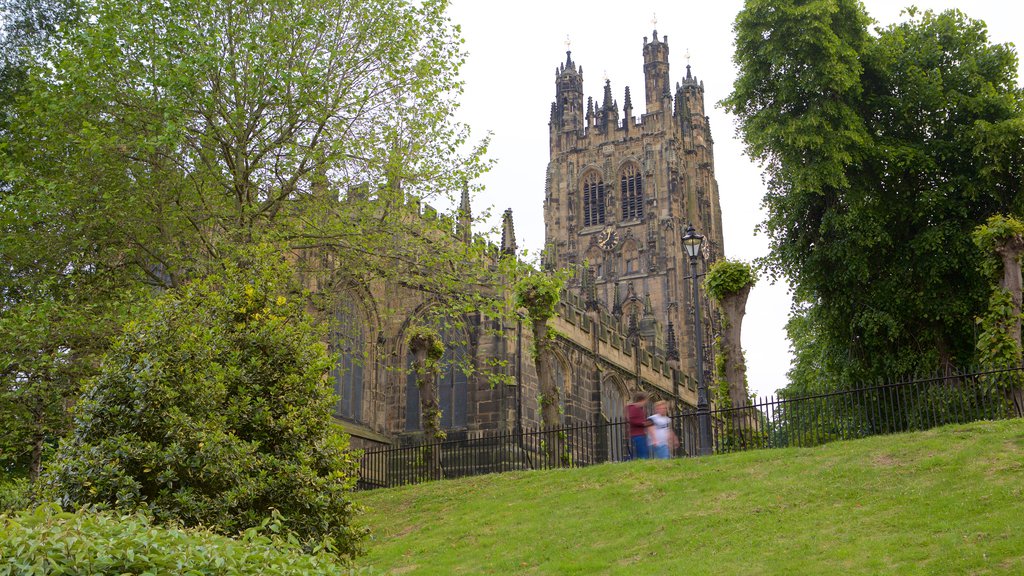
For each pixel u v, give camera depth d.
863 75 51.22
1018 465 22.94
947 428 27.81
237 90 34.78
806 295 51.44
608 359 76.06
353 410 57.47
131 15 34.44
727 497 25.61
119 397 20.05
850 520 21.55
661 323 132.25
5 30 41.94
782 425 36.28
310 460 20.89
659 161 145.50
